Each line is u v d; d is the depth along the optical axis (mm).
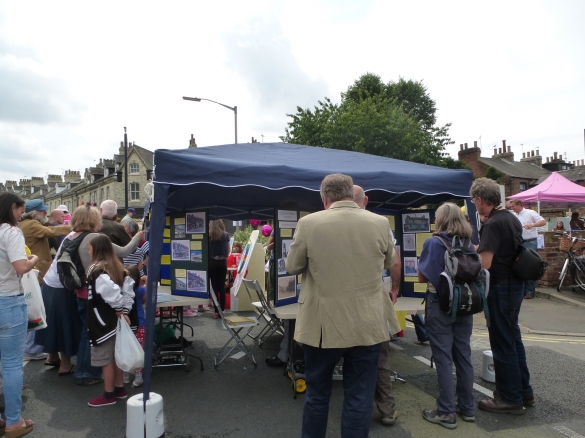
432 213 4809
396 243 4996
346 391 2709
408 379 4570
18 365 3258
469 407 3533
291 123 25344
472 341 6152
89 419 3580
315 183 3963
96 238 3789
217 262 7172
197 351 5578
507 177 32125
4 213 3086
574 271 9195
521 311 7812
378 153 22500
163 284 5652
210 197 6055
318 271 2613
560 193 12656
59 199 59438
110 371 3822
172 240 5035
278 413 3697
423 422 3535
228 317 5102
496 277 3592
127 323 3771
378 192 5547
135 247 4797
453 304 3252
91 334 3758
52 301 4453
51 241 7094
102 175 49031
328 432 3354
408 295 5004
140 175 41500
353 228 2660
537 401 3949
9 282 3129
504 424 3486
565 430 3389
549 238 9570
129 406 3080
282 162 4383
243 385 4363
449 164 27656
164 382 4457
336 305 2568
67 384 4418
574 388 4266
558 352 5500
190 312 7727
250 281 4477
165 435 3305
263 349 5660
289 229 4469
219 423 3512
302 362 4094
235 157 4594
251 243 5406
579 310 7859
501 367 3656
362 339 2557
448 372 3438
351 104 24797
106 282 3609
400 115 23281
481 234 3602
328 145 23203
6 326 3121
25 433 3322
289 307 4285
